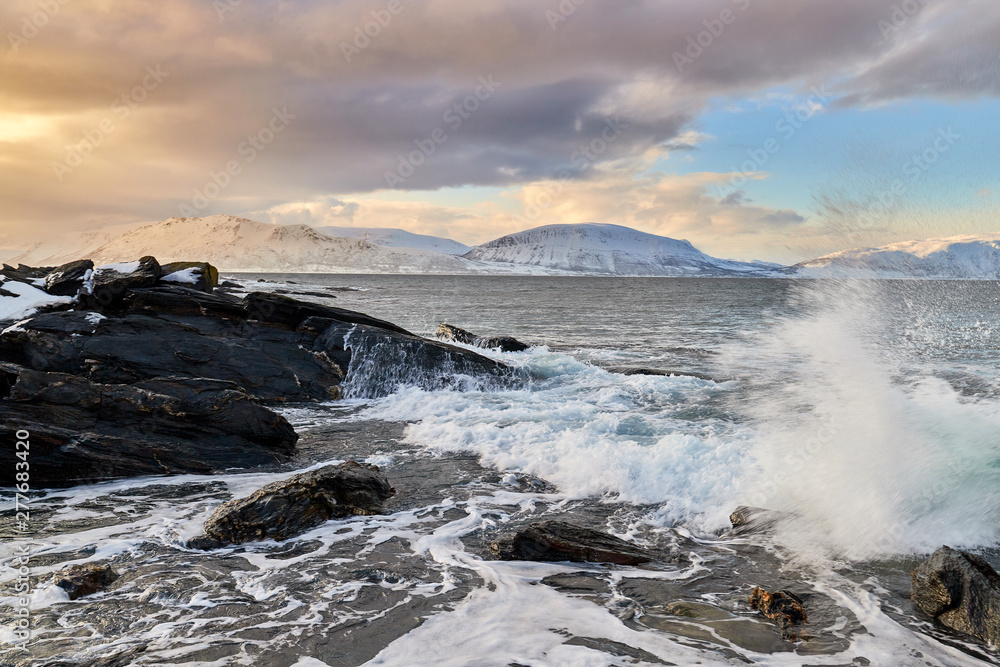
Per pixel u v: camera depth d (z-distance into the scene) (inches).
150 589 221.0
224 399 411.2
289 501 288.5
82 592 215.8
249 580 231.1
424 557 256.4
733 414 523.2
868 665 176.6
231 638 187.2
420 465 398.6
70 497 330.6
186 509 313.0
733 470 343.3
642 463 362.9
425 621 199.8
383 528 290.8
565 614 206.2
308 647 182.2
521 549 256.2
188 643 183.6
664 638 190.2
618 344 1128.2
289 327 703.7
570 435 435.2
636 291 4291.3
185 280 746.2
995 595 194.9
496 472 382.9
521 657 177.0
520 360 768.9
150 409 396.5
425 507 321.1
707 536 284.7
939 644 188.7
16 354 557.0
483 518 305.4
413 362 670.5
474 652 179.8
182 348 595.5
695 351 1013.2
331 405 607.8
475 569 244.7
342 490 317.1
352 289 4313.5
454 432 466.3
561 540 257.9
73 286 676.1
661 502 324.8
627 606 212.8
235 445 403.9
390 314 1918.1
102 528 284.5
